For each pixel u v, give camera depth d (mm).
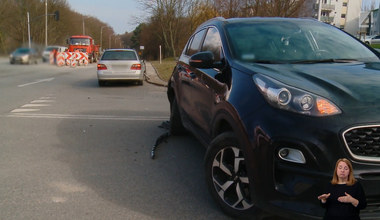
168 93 6297
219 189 3381
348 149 2494
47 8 55156
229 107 3170
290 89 2742
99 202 3617
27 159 4910
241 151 3111
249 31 4125
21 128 6699
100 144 5707
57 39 58750
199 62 3748
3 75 19406
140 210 3463
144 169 4582
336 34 4344
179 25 53281
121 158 5016
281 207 2670
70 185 4035
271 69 3225
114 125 7070
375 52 4121
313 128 2555
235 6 24156
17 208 3459
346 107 2586
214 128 3578
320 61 3672
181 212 3428
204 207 3535
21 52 28641
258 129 2781
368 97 2654
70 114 8148
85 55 32969
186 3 51875
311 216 2533
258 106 2871
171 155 5168
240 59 3621
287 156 2645
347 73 3135
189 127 4809
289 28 4277
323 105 2598
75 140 5922
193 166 4711
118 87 14438
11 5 49688
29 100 10227
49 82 15836
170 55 54750
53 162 4805
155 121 7496
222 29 4262
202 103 4109
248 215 3131
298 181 2594
